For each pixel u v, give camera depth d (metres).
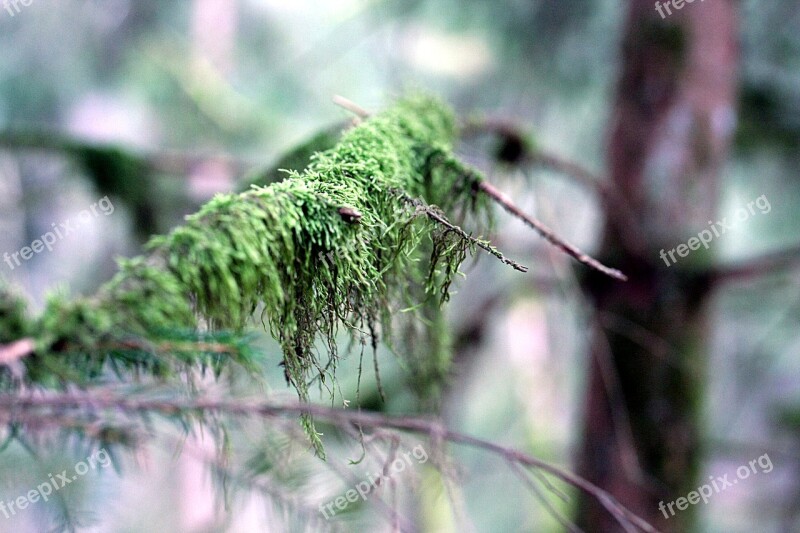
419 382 1.41
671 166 2.59
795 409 3.71
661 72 2.60
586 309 2.41
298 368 0.83
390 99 1.52
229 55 6.95
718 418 5.37
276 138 6.13
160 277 0.65
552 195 4.97
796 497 4.10
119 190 2.58
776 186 4.32
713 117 2.62
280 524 1.13
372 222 0.86
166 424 1.15
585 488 1.19
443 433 1.15
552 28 4.27
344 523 1.15
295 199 0.79
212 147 5.87
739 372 5.05
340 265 0.81
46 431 0.91
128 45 6.14
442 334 1.42
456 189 1.12
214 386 1.00
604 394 2.70
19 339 0.59
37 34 5.95
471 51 5.20
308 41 7.35
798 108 3.07
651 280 2.55
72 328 0.60
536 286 2.84
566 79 4.50
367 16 5.14
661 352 2.54
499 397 7.62
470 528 1.36
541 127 5.07
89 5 6.02
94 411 0.89
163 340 0.66
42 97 6.05
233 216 0.73
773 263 2.42
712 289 2.57
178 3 6.53
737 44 2.75
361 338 0.86
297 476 1.17
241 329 0.74
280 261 0.77
